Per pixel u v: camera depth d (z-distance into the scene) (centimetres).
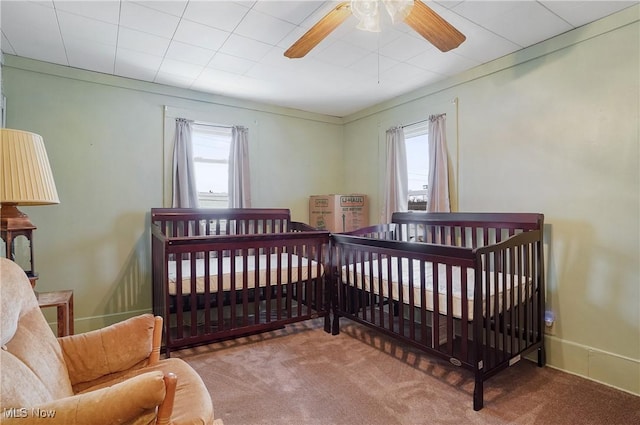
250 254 371
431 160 333
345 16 169
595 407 196
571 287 242
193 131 367
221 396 204
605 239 226
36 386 104
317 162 448
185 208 339
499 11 213
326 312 310
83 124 306
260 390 211
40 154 184
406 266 296
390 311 253
